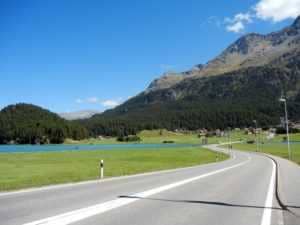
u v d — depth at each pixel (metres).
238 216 11.62
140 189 18.91
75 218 10.88
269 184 22.09
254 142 190.00
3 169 36.94
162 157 72.69
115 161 56.22
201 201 14.76
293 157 73.44
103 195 16.38
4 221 10.40
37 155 73.44
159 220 10.71
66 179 25.12
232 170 35.97
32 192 17.38
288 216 11.75
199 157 75.31
